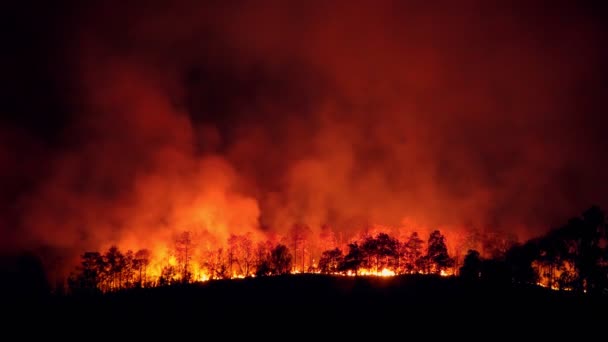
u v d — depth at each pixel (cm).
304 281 12650
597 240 11625
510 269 12494
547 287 12000
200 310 10581
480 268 12650
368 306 10631
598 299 10906
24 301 12006
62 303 11725
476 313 10088
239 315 10219
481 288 11800
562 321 9594
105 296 12100
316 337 9050
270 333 9256
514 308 10350
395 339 8900
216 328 9538
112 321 10175
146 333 9400
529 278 12444
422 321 9719
